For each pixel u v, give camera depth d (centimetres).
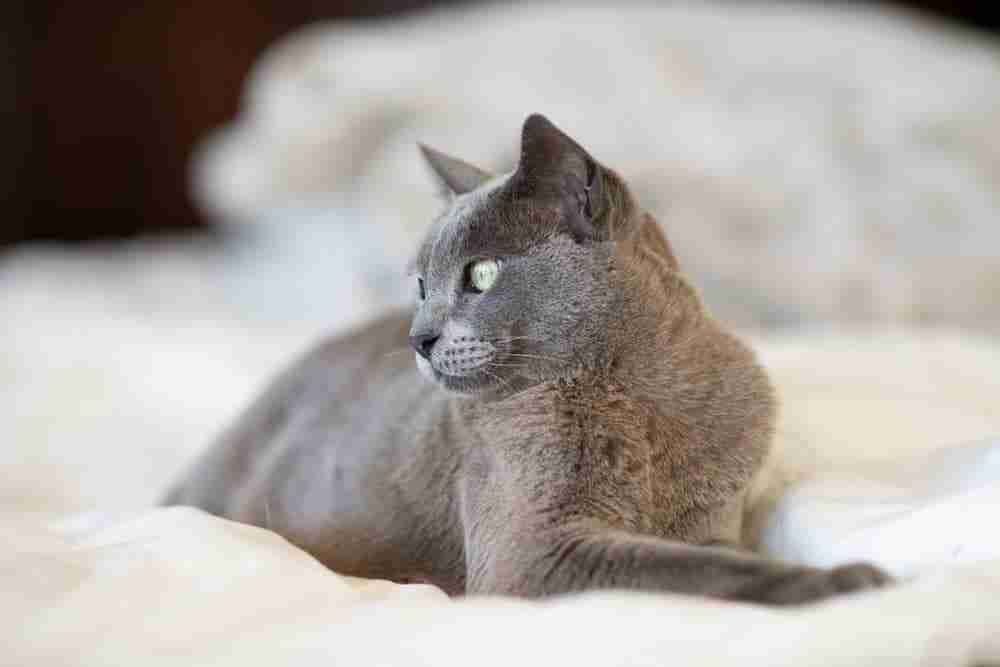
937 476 83
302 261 180
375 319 102
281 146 177
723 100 178
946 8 220
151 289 185
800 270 153
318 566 77
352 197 176
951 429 95
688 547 73
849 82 179
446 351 83
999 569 69
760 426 84
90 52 244
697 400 83
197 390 131
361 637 67
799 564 71
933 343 118
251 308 175
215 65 246
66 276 195
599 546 75
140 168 250
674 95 176
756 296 154
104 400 130
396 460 88
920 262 155
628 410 82
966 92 173
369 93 179
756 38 187
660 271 86
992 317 151
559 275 83
